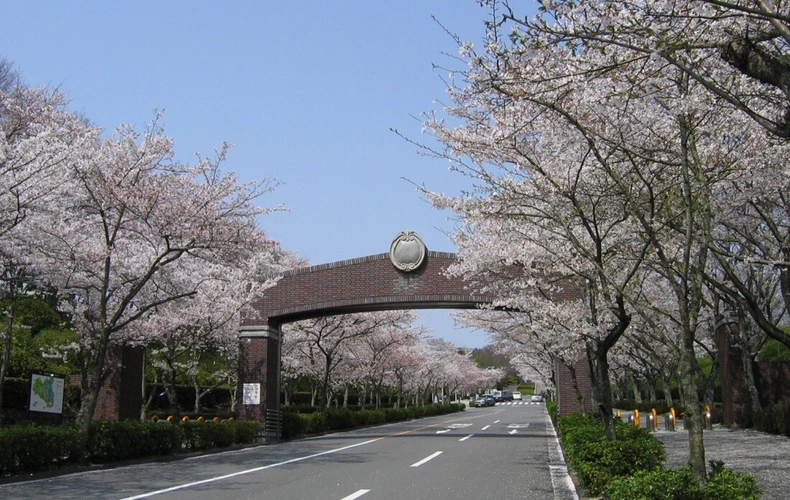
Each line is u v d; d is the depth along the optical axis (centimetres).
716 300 2745
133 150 1823
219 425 2253
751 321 2698
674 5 708
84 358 2262
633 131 1055
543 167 1215
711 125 1059
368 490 1231
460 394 10744
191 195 1891
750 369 2631
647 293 2025
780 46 885
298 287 2786
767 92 1005
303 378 5241
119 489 1247
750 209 1686
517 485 1309
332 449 2222
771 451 1795
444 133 1221
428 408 5450
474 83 925
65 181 1645
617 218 1252
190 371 3325
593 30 778
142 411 2558
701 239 947
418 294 2667
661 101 952
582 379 2606
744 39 705
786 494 1075
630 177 1111
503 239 1596
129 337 2272
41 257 1798
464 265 2009
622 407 5756
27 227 1675
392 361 4616
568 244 1448
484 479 1402
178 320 2359
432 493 1196
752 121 1094
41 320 3042
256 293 2617
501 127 1163
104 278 1817
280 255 3266
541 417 5012
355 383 4838
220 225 1872
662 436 2484
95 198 1789
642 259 1098
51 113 2148
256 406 2705
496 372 9444
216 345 2984
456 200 1473
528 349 3039
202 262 2188
